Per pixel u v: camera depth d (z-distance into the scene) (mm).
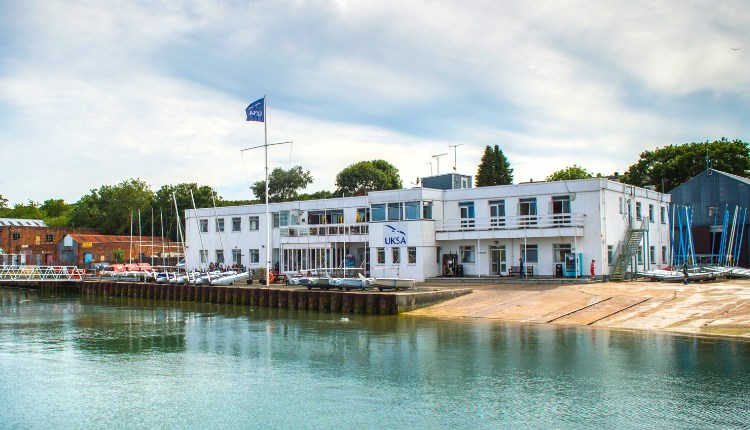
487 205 55438
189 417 19953
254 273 66375
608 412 19047
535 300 40375
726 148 83750
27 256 101750
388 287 45781
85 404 21531
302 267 64875
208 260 75625
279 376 24594
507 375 23469
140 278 68625
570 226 49469
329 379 23891
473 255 55500
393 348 29047
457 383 22609
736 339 28328
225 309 49969
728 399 19875
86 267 92688
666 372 23000
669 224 65938
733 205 66000
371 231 58594
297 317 42219
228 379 24359
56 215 170250
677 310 34531
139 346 31922
